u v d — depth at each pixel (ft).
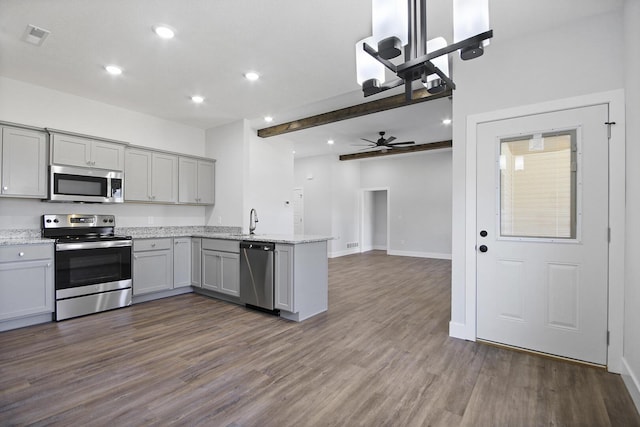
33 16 7.63
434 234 26.53
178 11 7.50
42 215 11.75
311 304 11.56
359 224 30.60
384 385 6.85
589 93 7.61
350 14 7.66
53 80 11.21
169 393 6.49
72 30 8.21
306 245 11.39
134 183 13.51
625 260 7.15
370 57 5.07
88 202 12.10
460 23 4.16
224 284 13.28
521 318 8.49
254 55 9.58
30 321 10.31
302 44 9.00
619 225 7.27
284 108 14.20
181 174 15.23
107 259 11.94
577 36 7.76
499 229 8.77
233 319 11.16
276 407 6.05
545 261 8.17
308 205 28.55
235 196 15.83
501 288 8.76
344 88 12.09
